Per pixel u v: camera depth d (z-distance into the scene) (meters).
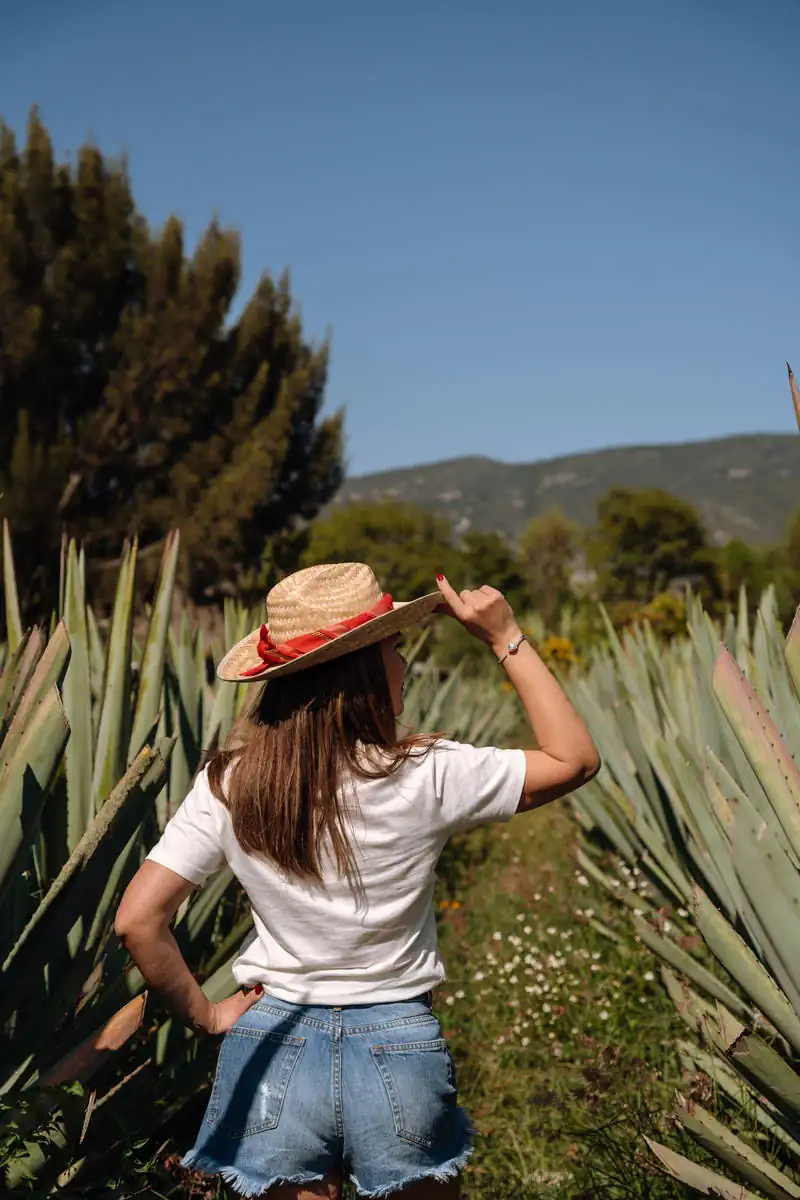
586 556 84.62
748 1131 2.82
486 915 6.00
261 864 1.65
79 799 2.76
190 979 1.69
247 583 20.17
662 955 2.96
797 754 2.73
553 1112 3.51
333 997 1.63
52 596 17.66
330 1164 1.62
